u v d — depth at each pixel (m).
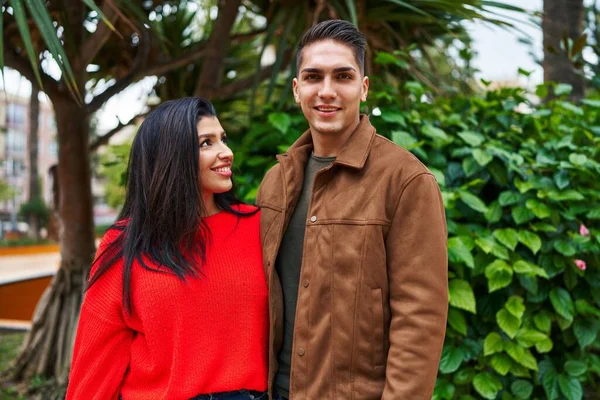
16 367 3.13
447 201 1.89
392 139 2.08
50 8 2.68
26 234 23.50
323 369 1.13
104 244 1.31
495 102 2.28
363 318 1.11
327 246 1.15
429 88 2.66
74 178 3.07
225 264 1.31
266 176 1.46
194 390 1.23
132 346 1.30
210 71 3.08
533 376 2.03
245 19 3.57
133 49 3.39
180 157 1.28
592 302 2.08
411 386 1.04
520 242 2.03
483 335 1.99
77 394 1.26
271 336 1.25
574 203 2.03
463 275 1.95
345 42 1.18
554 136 2.28
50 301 3.20
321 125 1.21
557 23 2.98
